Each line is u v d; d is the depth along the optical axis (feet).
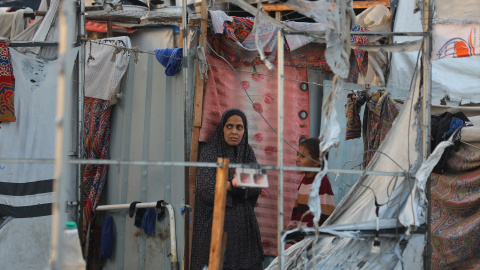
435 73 38.81
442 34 20.13
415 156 19.98
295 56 31.99
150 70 31.22
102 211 31.94
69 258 15.69
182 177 29.35
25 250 27.30
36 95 27.50
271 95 31.45
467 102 38.06
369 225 19.40
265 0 34.78
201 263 26.99
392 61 38.17
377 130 28.86
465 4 20.03
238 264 26.53
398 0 38.93
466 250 24.12
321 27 30.76
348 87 32.68
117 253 31.07
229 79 30.55
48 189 27.50
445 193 25.58
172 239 28.84
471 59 38.68
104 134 32.19
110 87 31.78
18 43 26.48
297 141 31.60
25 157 27.30
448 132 25.80
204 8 29.17
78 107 27.40
